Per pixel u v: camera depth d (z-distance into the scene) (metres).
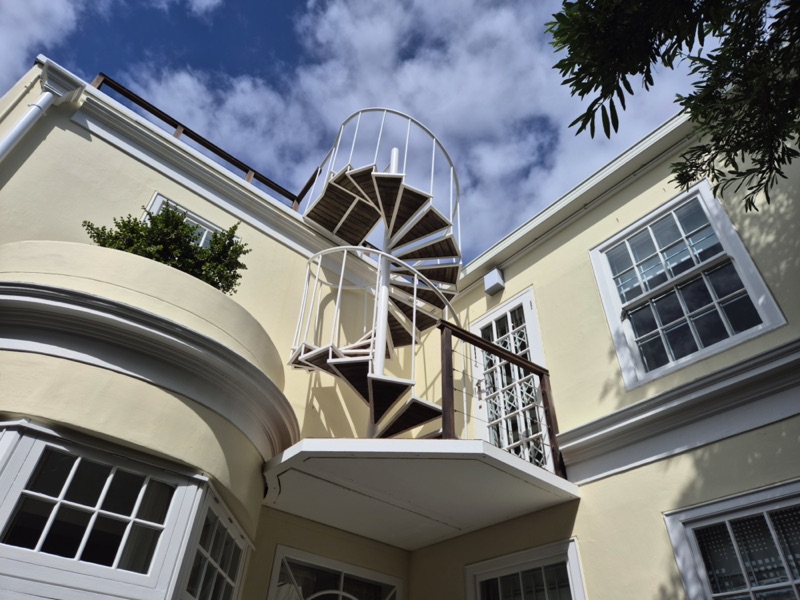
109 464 2.32
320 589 3.77
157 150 4.52
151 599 2.14
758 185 2.89
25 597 1.88
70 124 4.07
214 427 2.68
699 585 2.73
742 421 2.97
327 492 3.41
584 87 2.39
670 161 4.41
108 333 2.47
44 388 2.24
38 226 3.52
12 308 2.35
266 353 3.21
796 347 2.83
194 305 2.81
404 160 5.04
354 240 5.52
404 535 4.07
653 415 3.30
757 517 2.73
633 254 4.30
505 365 4.84
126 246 3.18
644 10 2.25
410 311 5.04
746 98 2.64
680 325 3.71
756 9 2.54
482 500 3.51
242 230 4.79
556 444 3.76
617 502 3.29
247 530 3.08
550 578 3.44
